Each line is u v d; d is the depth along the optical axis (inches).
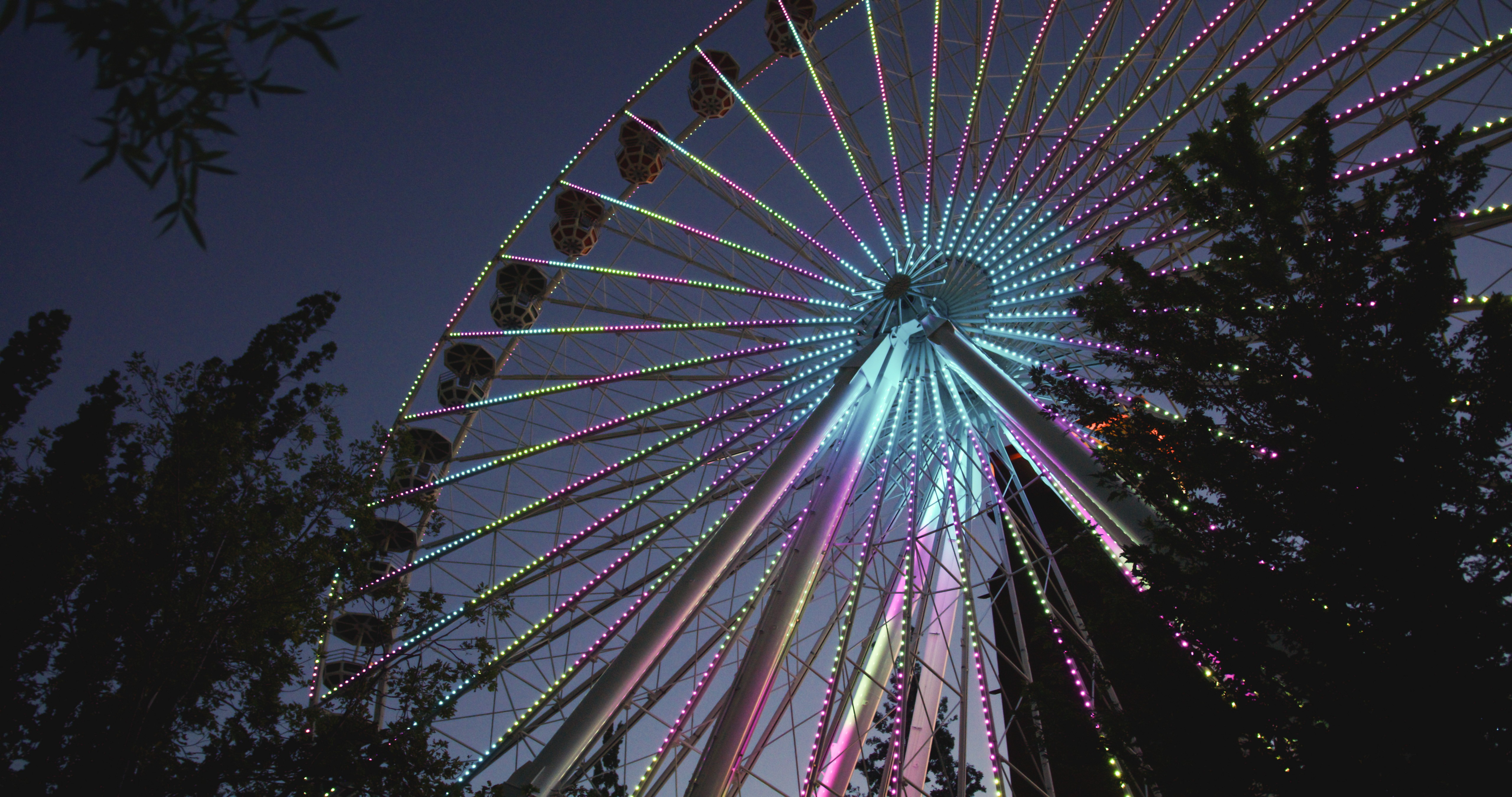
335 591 696.4
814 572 860.6
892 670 1010.1
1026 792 890.1
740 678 771.4
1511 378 445.1
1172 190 581.6
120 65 187.0
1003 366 1086.4
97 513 643.5
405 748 647.1
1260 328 528.1
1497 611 404.5
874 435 968.3
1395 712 405.7
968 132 1045.2
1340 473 442.6
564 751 748.6
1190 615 476.7
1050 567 799.1
